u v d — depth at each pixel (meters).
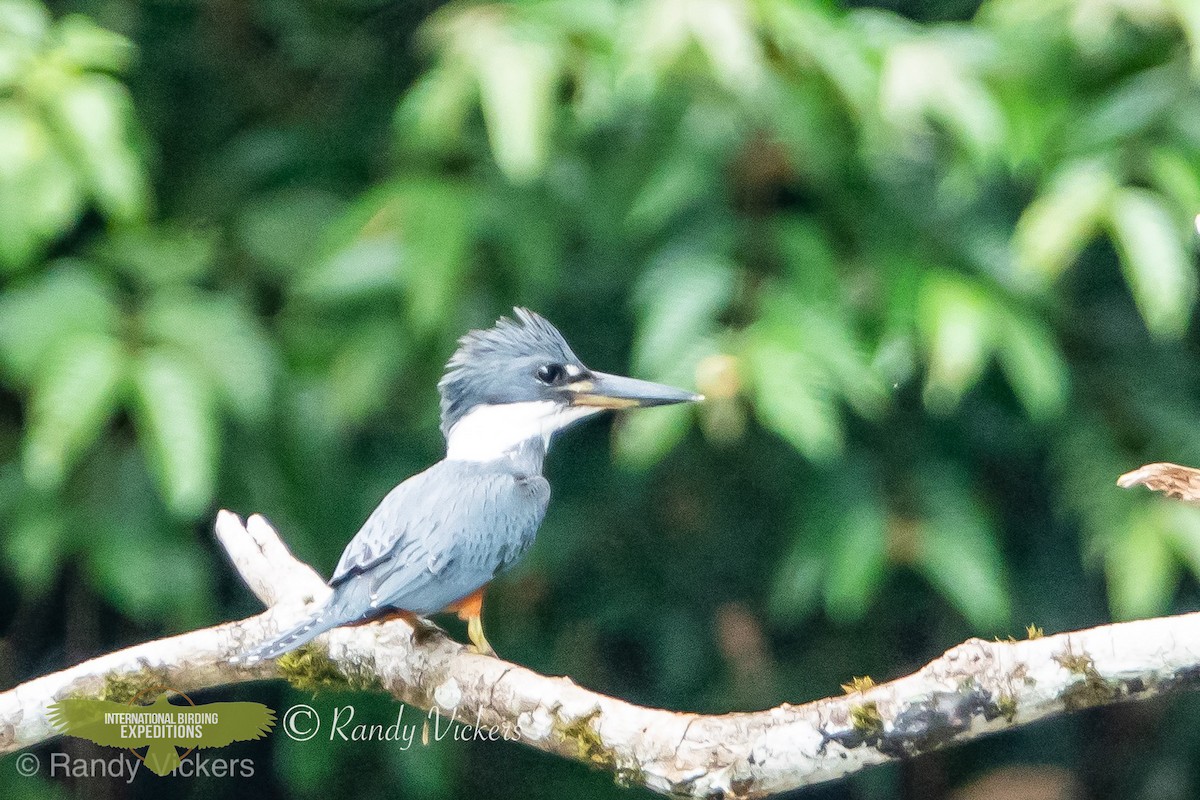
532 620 10.30
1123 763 10.66
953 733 5.29
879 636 10.38
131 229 9.02
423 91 8.57
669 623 10.24
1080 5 8.23
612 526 10.18
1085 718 10.83
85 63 8.23
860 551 8.84
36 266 9.13
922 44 8.31
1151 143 8.43
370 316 8.95
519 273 9.10
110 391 7.85
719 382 8.06
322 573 9.45
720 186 9.02
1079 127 8.55
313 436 8.88
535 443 7.91
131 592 8.60
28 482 8.77
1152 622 5.16
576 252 9.81
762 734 5.50
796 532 9.34
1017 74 8.72
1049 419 9.47
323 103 10.37
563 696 6.01
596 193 9.01
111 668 6.63
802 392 7.90
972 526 9.05
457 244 8.45
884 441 9.47
